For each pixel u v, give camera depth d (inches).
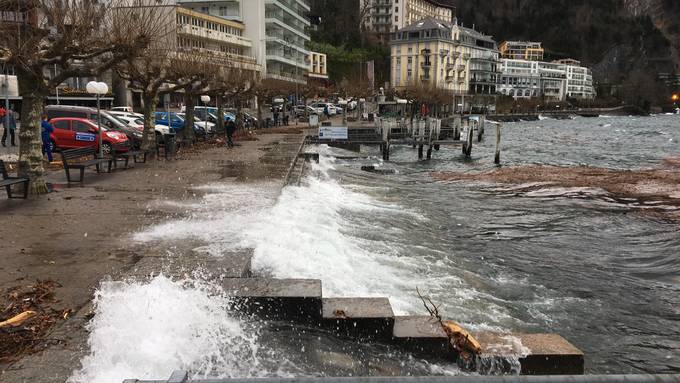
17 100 1785.2
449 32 4881.9
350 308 229.0
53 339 185.5
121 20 695.7
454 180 920.3
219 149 1022.4
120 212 416.5
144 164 762.2
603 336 285.6
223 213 414.0
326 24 5275.6
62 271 265.9
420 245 438.3
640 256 451.2
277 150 1003.9
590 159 1381.6
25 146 489.7
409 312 270.4
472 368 208.2
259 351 197.5
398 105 2687.0
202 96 1257.4
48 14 559.2
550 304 327.9
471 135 1423.5
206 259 282.4
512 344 222.4
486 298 322.0
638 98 6870.1
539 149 1732.3
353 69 4778.5
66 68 515.5
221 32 2755.9
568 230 542.0
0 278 255.0
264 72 3179.1
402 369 200.7
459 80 5147.6
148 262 275.9
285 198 506.6
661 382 72.9
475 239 493.0
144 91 869.2
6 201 461.7
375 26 5989.2
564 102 6368.1
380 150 1593.3
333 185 736.3
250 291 228.8
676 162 1289.4
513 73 6299.2
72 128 866.8
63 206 440.5
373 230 462.0
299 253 324.8
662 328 299.9
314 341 211.9
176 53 1092.5
